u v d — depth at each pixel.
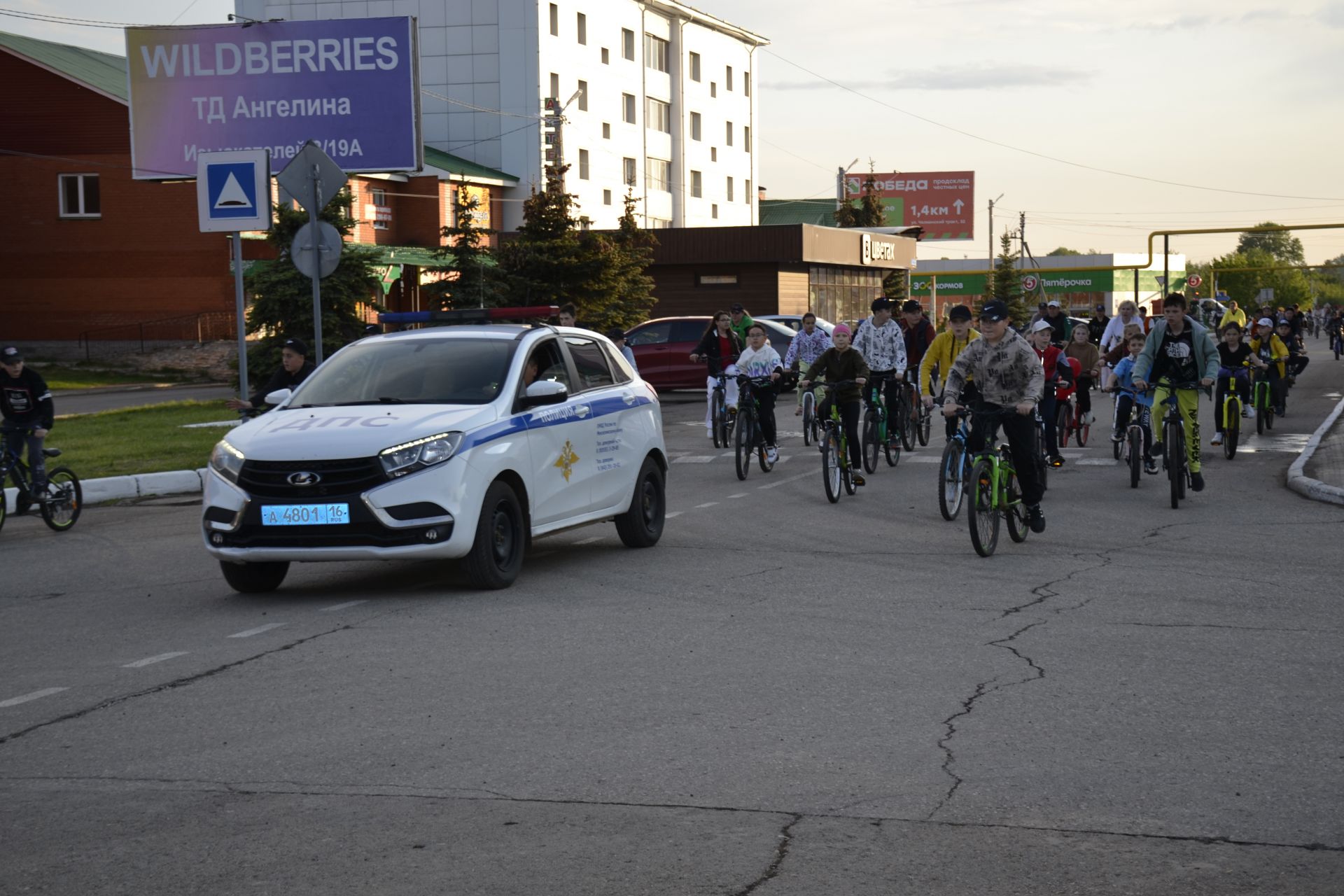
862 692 6.79
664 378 34.22
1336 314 57.97
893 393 18.25
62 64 50.66
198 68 37.09
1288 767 5.50
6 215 50.62
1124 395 18.45
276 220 36.56
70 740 6.21
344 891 4.37
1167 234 57.84
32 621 9.27
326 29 36.59
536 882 4.41
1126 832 4.79
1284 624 8.30
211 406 29.77
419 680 7.17
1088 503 14.47
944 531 12.60
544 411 10.51
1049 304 21.95
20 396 13.79
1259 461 18.56
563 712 6.48
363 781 5.50
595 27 70.81
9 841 4.90
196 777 5.61
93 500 16.55
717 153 83.88
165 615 9.31
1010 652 7.64
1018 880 4.38
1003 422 11.51
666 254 58.84
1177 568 10.41
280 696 6.91
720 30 83.50
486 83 66.44
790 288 59.84
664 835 4.82
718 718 6.33
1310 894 4.26
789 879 4.39
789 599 9.33
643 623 8.57
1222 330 18.80
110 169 50.00
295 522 9.40
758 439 17.72
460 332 11.02
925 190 114.25
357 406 10.18
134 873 4.57
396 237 59.12
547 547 11.95
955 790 5.27
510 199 66.31
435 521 9.38
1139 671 7.14
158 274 49.97
